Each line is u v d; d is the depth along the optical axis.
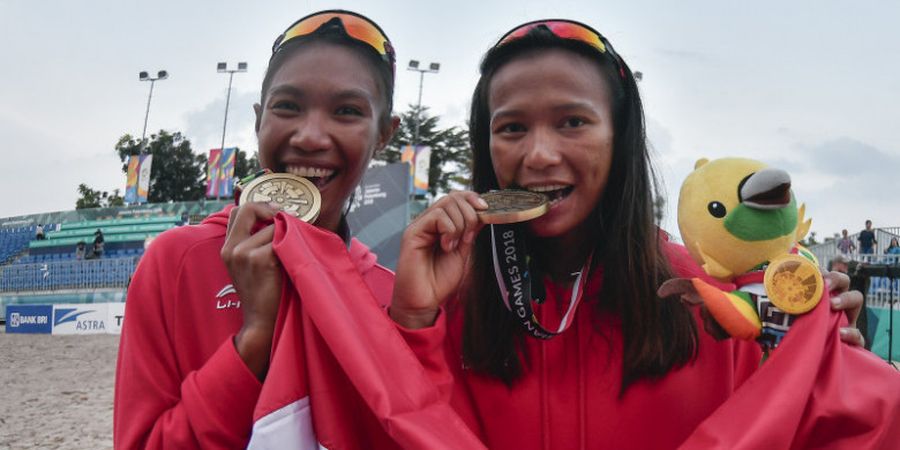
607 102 1.79
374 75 2.15
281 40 2.14
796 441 1.45
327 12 2.12
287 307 1.58
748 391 1.45
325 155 2.00
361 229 15.64
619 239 1.86
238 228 1.65
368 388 1.39
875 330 11.78
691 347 1.80
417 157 33.06
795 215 1.53
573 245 1.98
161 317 1.76
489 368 1.86
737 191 1.54
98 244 27.42
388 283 2.51
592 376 1.84
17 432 7.72
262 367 1.60
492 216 1.61
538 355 1.88
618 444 1.79
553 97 1.69
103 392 10.11
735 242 1.53
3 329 21.05
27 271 24.47
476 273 1.94
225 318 1.84
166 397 1.68
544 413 1.83
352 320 1.48
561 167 1.70
